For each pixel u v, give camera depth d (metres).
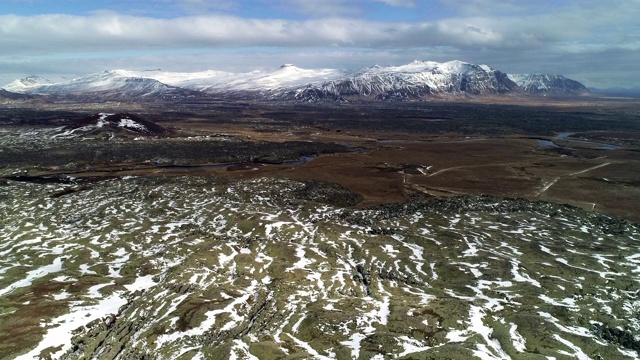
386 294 76.88
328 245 97.94
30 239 98.19
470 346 58.69
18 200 127.62
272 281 81.44
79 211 118.81
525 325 64.31
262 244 97.25
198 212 119.69
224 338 62.97
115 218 113.19
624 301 72.44
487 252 93.06
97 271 83.94
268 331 65.19
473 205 128.12
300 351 58.94
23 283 78.19
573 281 80.06
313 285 80.12
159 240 99.69
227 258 90.88
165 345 61.34
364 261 90.62
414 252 94.50
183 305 71.19
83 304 70.69
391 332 62.97
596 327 64.81
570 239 101.25
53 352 58.44
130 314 69.50
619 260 88.88
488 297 74.88
